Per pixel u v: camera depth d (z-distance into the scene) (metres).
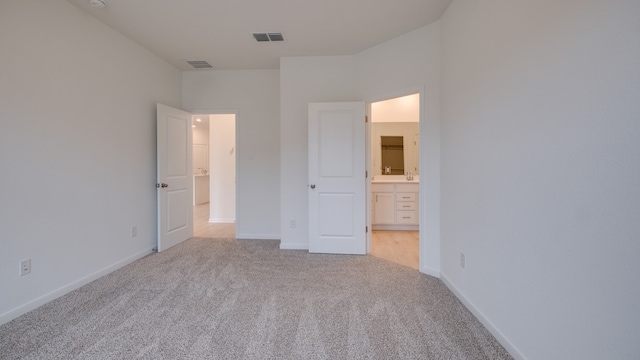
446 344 1.69
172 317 1.99
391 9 2.56
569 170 1.17
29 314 2.03
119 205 3.02
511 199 1.57
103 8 2.54
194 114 4.27
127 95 3.14
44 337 1.75
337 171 3.50
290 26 2.89
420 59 2.88
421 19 2.72
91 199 2.66
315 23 2.83
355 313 2.05
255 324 1.91
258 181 4.27
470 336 1.77
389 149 5.44
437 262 2.76
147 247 3.48
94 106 2.70
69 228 2.43
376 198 5.05
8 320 1.94
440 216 2.71
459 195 2.27
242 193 4.29
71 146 2.45
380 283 2.61
